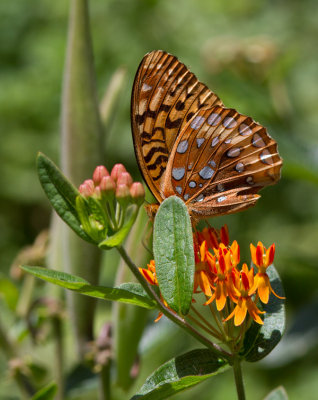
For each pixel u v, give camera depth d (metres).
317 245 0.88
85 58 0.46
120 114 1.00
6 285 0.48
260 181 0.45
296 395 0.71
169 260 0.40
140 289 0.41
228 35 1.08
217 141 0.44
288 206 0.94
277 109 0.70
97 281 0.46
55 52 1.02
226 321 0.41
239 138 0.44
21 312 0.48
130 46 1.06
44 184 0.39
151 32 1.08
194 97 0.44
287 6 1.19
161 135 0.44
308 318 0.54
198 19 1.10
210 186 0.44
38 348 0.52
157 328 0.50
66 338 0.56
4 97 1.03
